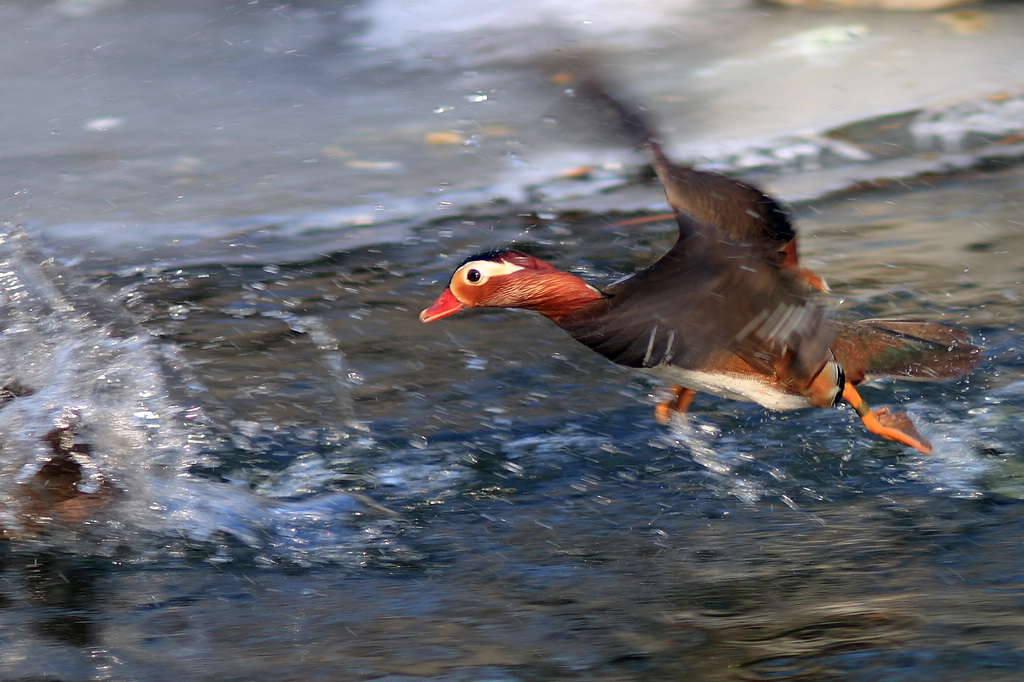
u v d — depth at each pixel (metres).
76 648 6.58
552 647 6.38
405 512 8.88
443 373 11.62
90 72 23.31
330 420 10.53
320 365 11.80
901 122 19.36
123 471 9.08
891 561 7.55
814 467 9.48
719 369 7.41
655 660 6.13
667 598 7.09
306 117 20.78
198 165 18.53
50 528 8.34
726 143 18.78
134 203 16.80
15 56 24.77
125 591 7.47
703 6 25.56
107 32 25.89
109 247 15.11
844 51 22.64
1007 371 11.04
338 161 18.56
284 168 18.41
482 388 11.25
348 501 8.98
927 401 10.52
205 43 25.09
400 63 23.23
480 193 17.14
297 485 9.36
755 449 9.86
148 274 14.23
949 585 7.06
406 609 7.08
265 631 6.77
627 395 11.02
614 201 16.66
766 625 6.56
